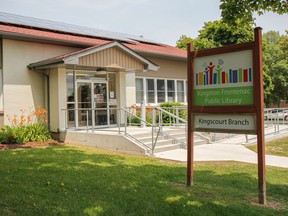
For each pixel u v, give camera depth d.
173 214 4.89
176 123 15.59
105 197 5.51
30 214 4.70
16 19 15.16
